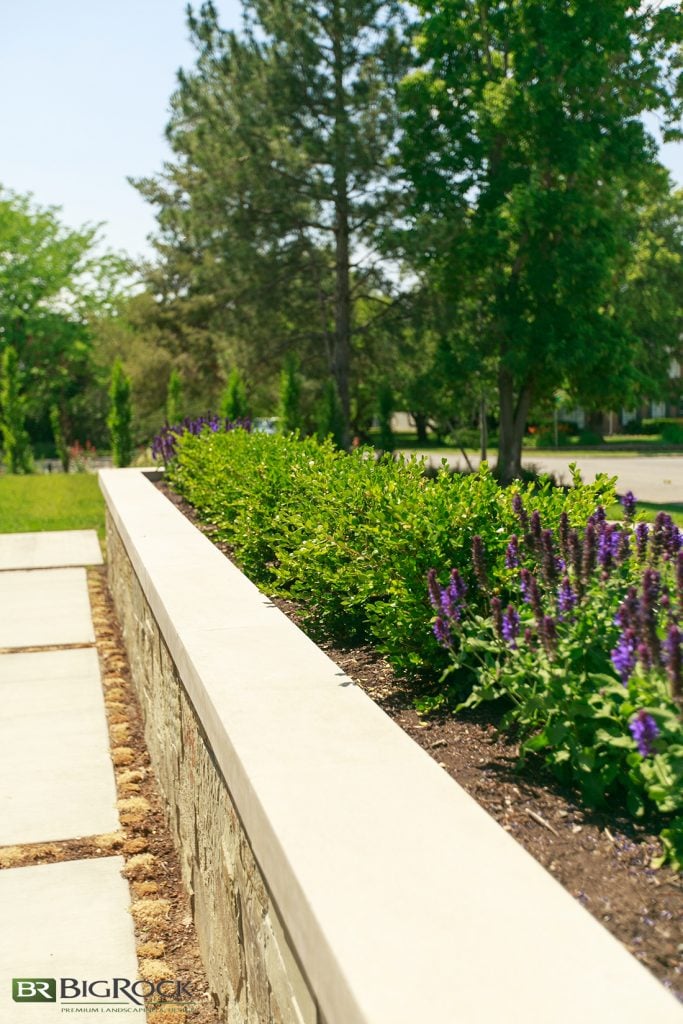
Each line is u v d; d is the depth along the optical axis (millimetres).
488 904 1849
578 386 25328
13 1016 3352
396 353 28766
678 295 44531
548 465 32344
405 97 24906
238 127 25844
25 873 4441
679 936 2061
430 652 3918
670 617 3080
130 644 7738
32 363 57469
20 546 14133
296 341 31531
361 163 25250
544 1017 1510
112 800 5273
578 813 2709
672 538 3740
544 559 3459
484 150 24688
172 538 6941
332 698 3113
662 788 2449
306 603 5242
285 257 29422
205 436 11875
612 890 2266
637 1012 1522
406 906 1845
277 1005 2447
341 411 26453
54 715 6715
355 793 2359
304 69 25250
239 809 2688
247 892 2846
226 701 3098
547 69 22688
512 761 3105
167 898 4266
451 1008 1538
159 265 39594
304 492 5980
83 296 57438
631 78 24578
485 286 26359
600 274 23469
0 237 54594
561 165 23609
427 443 55562
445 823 2191
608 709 2795
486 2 24422
